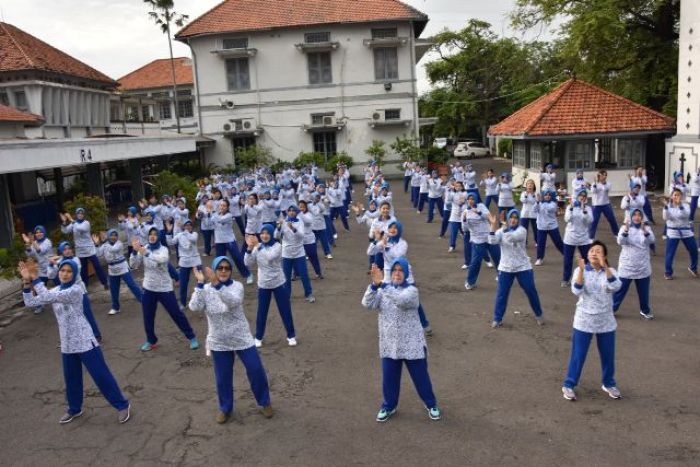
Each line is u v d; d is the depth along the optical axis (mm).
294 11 33969
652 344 8297
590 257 6574
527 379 7402
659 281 11375
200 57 34094
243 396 7445
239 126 34219
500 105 49844
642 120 21656
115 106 29312
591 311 6637
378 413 6684
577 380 6801
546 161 22734
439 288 11734
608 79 25938
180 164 32719
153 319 9195
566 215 11086
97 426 6906
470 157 50625
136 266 8984
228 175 30062
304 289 11367
